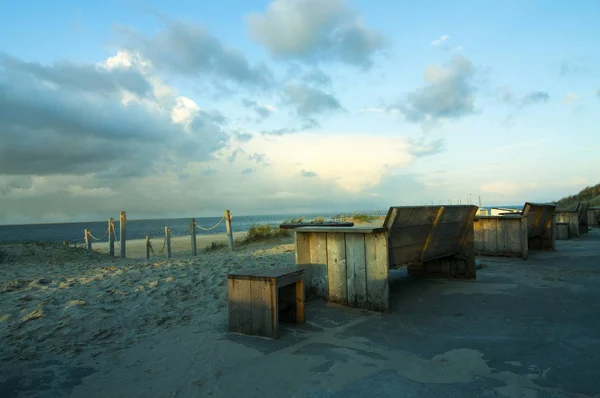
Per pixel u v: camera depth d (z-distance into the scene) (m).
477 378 2.83
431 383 2.77
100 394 2.76
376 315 4.63
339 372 3.00
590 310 4.57
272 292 3.86
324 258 5.35
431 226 5.93
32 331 4.13
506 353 3.31
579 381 2.73
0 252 12.99
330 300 5.25
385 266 4.70
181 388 2.81
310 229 5.30
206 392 2.74
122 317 4.66
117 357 3.47
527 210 8.98
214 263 9.03
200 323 4.48
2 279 7.65
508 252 9.19
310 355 3.38
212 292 5.96
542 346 3.45
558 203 31.33
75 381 2.98
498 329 3.99
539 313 4.52
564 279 6.43
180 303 5.35
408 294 5.70
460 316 4.51
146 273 7.61
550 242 10.32
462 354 3.32
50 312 4.81
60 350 3.64
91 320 4.50
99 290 6.03
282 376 2.96
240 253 12.52
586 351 3.29
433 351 3.41
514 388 2.65
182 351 3.58
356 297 4.97
